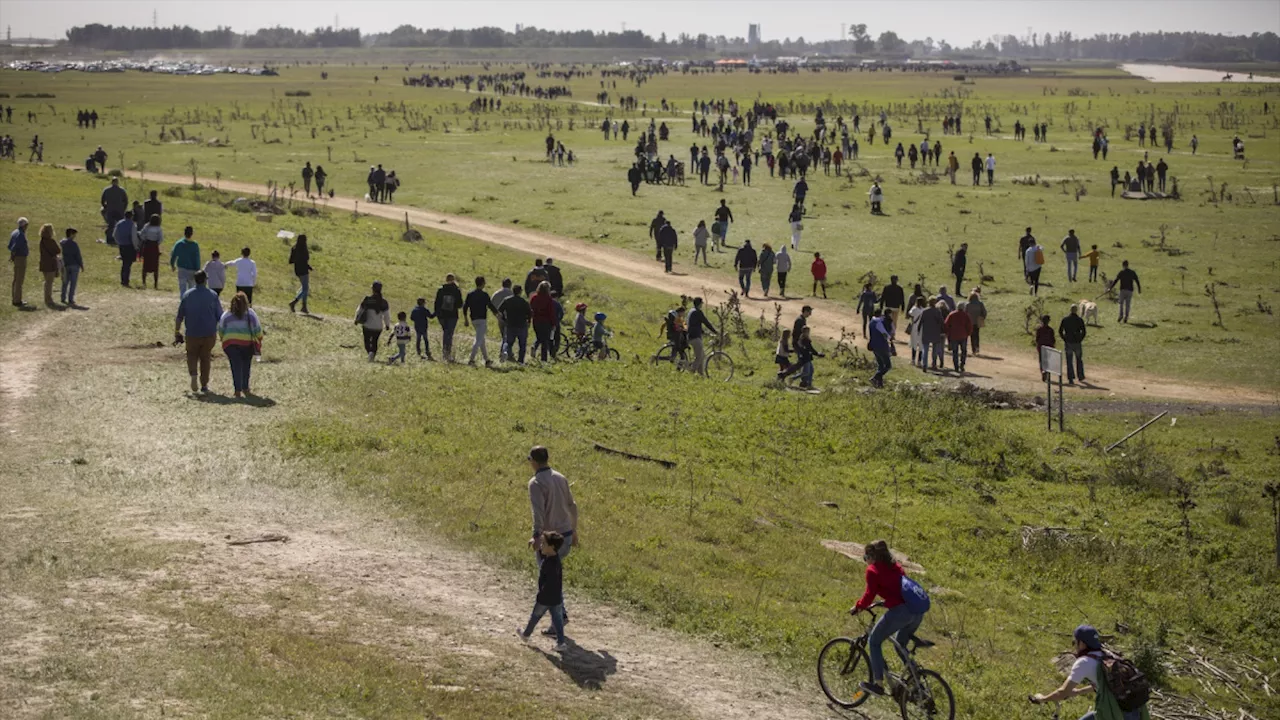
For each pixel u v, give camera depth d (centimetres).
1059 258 4653
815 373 3184
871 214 5725
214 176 6862
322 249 4206
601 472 1905
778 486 2088
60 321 2566
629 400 2530
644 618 1309
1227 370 3234
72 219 3897
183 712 916
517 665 1129
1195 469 2414
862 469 2327
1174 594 1811
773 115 10712
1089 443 2591
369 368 2425
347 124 10962
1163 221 5466
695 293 4241
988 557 1888
